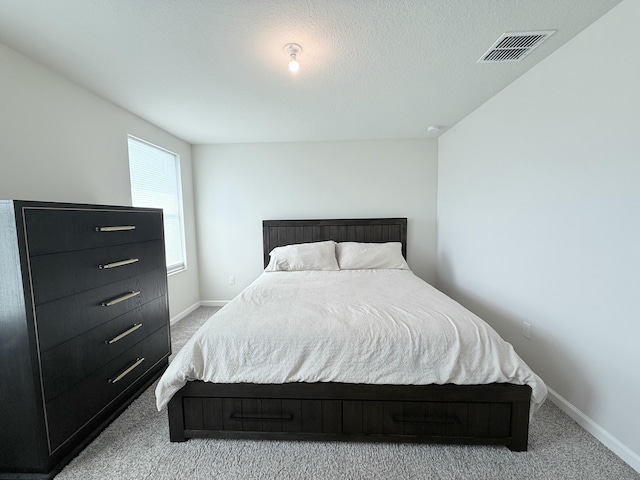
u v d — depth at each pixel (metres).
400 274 2.76
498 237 2.17
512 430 1.31
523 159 1.87
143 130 2.61
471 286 2.60
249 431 1.40
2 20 1.28
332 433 1.38
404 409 1.34
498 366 1.28
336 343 1.36
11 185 1.52
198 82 1.91
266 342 1.38
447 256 3.13
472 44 1.52
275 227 3.46
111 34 1.40
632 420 1.23
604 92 1.31
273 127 2.88
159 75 1.81
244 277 3.60
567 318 1.55
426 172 3.38
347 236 3.42
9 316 1.13
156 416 1.61
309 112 2.48
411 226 3.44
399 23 1.35
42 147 1.68
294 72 1.79
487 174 2.30
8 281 1.12
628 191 1.23
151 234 1.98
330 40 1.47
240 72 1.79
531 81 1.78
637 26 1.17
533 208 1.79
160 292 2.08
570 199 1.52
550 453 1.30
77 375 1.36
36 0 1.15
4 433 1.19
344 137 3.28
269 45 1.51
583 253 1.45
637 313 1.21
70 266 1.33
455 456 1.30
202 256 3.60
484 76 1.87
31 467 1.20
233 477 1.21
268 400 1.38
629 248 1.23
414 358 1.32
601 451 1.31
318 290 2.18
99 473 1.24
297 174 3.46
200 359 1.39
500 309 2.16
